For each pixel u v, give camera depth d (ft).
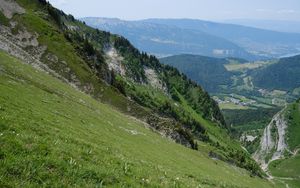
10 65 223.71
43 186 50.34
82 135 125.08
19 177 50.06
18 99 141.59
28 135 66.85
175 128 369.50
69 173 56.39
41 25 415.23
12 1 438.40
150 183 68.23
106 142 135.13
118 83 483.92
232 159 535.19
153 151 194.80
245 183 272.92
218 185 134.41
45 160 56.70
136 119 343.05
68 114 172.96
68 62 371.76
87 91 351.46
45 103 171.12
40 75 254.68
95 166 63.16
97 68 447.42
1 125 69.21
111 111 291.58
